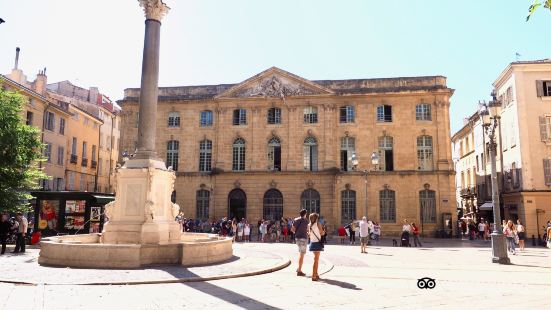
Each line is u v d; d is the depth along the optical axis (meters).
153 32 16.48
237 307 8.55
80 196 24.88
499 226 18.55
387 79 41.84
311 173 40.81
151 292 9.88
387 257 20.52
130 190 15.48
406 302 9.32
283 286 11.12
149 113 16.11
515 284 12.21
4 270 12.62
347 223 40.28
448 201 39.03
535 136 37.16
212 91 44.91
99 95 57.44
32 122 40.09
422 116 41.19
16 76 44.97
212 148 43.75
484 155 46.88
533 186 36.47
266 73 43.12
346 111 42.34
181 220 33.59
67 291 9.80
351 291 10.59
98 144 55.03
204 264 14.36
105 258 13.21
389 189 40.09
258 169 42.16
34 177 26.62
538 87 37.81
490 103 19.55
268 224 36.16
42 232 25.17
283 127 42.59
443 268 16.03
